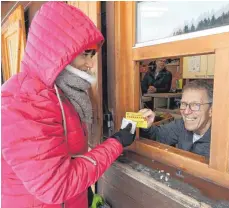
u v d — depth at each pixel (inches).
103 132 47.8
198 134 42.4
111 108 46.8
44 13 26.9
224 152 29.5
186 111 41.8
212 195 28.8
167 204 31.8
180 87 86.6
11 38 106.2
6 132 23.5
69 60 25.5
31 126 23.4
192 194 29.3
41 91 25.6
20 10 83.3
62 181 23.7
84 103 30.7
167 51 34.8
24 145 23.1
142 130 46.8
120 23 42.0
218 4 28.5
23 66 28.2
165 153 37.9
